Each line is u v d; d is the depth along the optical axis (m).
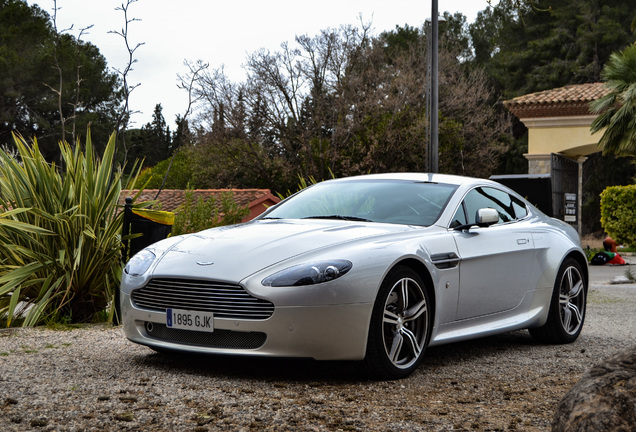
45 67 40.41
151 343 4.26
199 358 4.66
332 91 28.91
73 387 3.68
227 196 11.03
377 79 29.80
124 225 6.48
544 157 25.14
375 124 29.45
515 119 47.38
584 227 46.97
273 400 3.50
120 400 3.41
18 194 6.61
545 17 46.97
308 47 28.22
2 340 5.28
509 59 47.78
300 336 3.84
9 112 40.53
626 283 12.93
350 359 3.96
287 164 29.30
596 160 46.25
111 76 44.56
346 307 3.89
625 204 24.77
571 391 2.33
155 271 4.23
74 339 5.42
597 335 6.32
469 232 4.93
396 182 5.38
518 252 5.28
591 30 45.59
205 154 30.38
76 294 6.66
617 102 21.14
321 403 3.49
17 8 45.12
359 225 4.65
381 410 3.39
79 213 6.53
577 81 45.75
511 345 5.70
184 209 10.13
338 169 29.77
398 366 4.20
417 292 4.35
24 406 3.27
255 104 28.53
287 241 4.25
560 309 5.77
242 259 4.08
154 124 64.75
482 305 4.95
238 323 3.91
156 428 2.97
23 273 6.29
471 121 32.91
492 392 3.93
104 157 6.94
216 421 3.09
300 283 3.86
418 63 31.84
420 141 28.78
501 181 13.15
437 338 4.54
